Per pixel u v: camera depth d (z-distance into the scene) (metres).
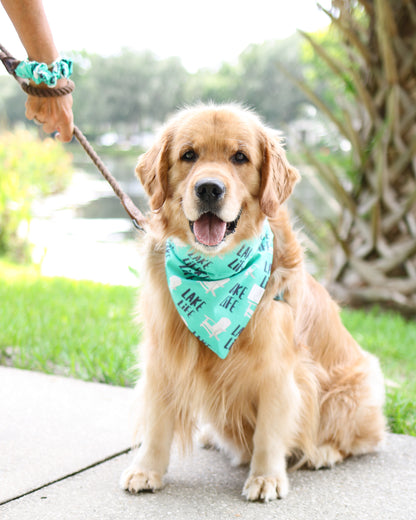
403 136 7.06
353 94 7.44
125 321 5.68
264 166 2.76
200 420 2.96
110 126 88.50
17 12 2.72
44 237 12.74
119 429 3.28
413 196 6.75
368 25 7.32
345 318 6.37
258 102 69.12
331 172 7.20
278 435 2.69
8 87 69.12
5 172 10.51
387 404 3.76
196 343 2.73
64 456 2.91
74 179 24.22
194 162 2.69
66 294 6.94
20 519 2.30
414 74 7.01
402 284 6.99
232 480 2.77
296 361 2.85
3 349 4.66
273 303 2.69
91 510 2.39
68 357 4.54
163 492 2.60
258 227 2.75
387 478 2.79
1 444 3.01
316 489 2.67
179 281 2.67
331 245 7.63
